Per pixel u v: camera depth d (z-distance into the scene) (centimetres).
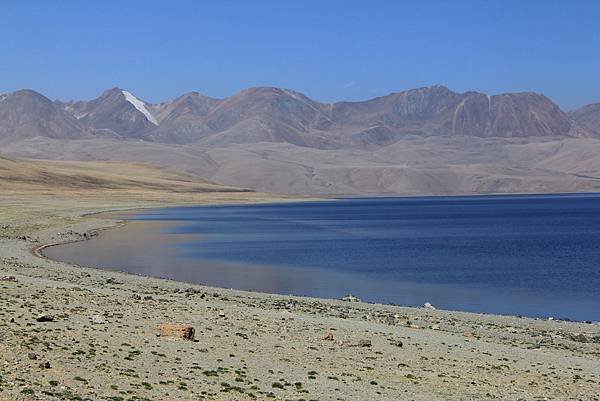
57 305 3766
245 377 2791
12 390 2230
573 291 6550
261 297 5409
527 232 14112
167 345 3152
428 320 4684
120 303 4069
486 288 6694
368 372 3041
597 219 19138
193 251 9369
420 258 9119
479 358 3419
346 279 7119
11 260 6881
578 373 3253
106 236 11338
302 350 3322
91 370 2620
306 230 13962
